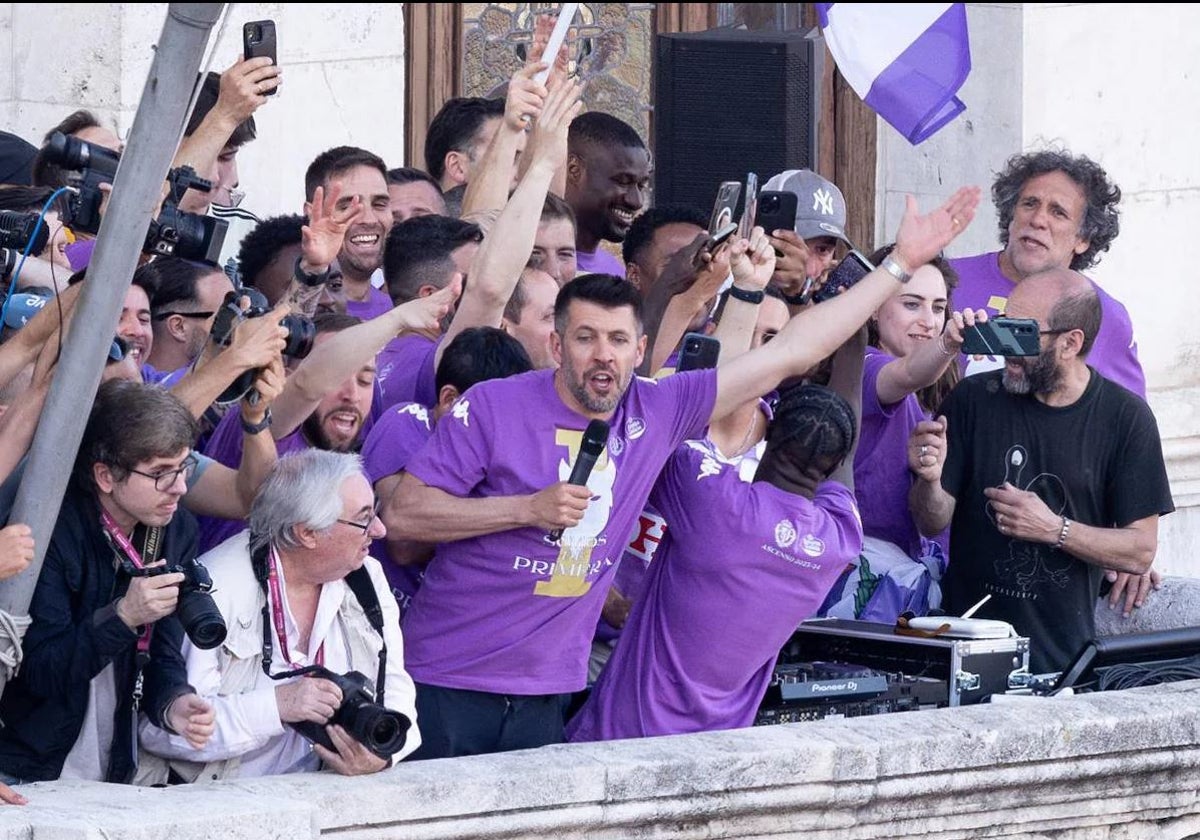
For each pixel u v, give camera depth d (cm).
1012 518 1753
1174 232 2655
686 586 1509
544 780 1346
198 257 1331
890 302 1895
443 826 1317
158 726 1315
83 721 1317
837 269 1659
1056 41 2672
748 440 1614
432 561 1473
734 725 1538
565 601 1448
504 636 1445
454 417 1440
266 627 1355
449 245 1670
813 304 1669
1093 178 2030
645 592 1548
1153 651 1789
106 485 1293
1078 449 1770
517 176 1884
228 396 1373
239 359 1341
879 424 1844
